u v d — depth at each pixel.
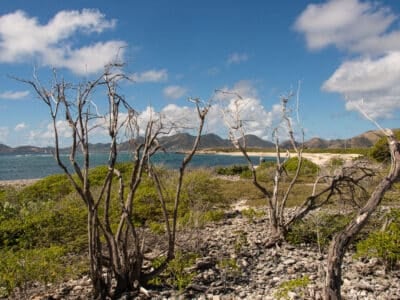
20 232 12.02
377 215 13.60
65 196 19.77
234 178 31.77
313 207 11.99
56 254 9.70
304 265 9.46
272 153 116.81
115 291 7.74
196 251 10.48
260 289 8.02
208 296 7.64
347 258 9.81
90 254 7.30
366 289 7.71
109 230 7.65
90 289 8.23
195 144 8.07
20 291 7.97
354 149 69.81
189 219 13.52
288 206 17.86
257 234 12.44
